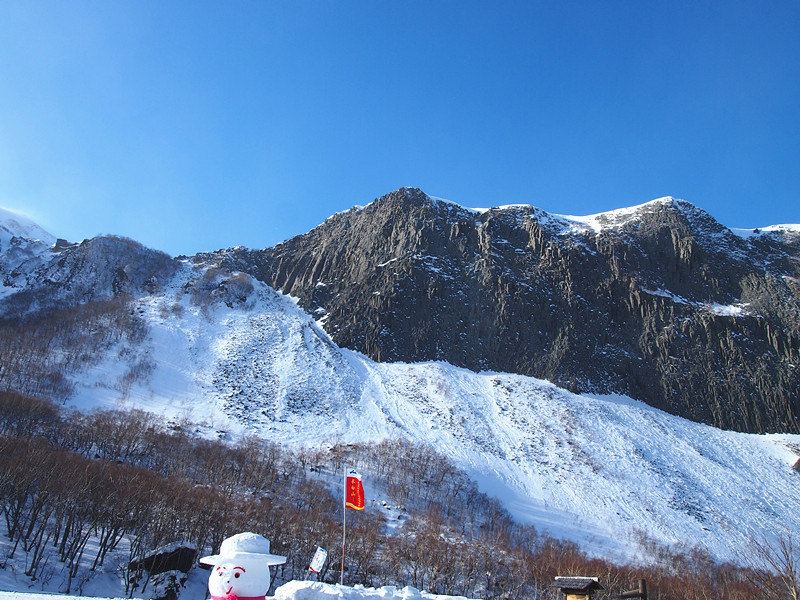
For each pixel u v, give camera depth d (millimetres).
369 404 110625
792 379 139250
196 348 123812
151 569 45062
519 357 138375
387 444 92625
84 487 50906
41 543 47969
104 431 78000
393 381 122688
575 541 76875
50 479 50250
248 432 95125
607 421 116188
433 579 55688
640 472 98125
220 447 83625
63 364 103812
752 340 148125
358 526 66812
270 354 125438
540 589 58312
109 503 51781
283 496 72500
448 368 131625
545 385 128375
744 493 98750
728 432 129125
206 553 52844
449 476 86188
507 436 104750
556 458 99188
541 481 92062
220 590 11367
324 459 87438
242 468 78375
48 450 61781
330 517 68375
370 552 58812
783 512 94562
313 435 97562
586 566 63031
